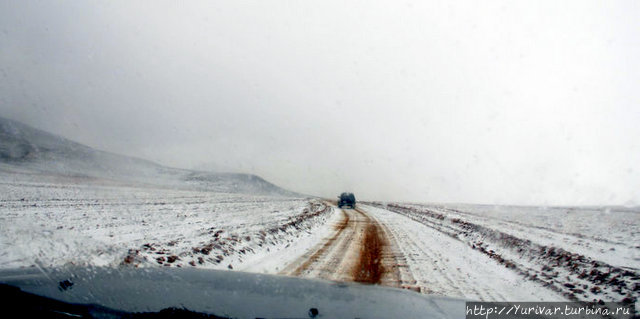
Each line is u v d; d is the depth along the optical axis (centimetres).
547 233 1449
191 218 1605
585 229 1702
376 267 812
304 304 231
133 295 236
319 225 1884
